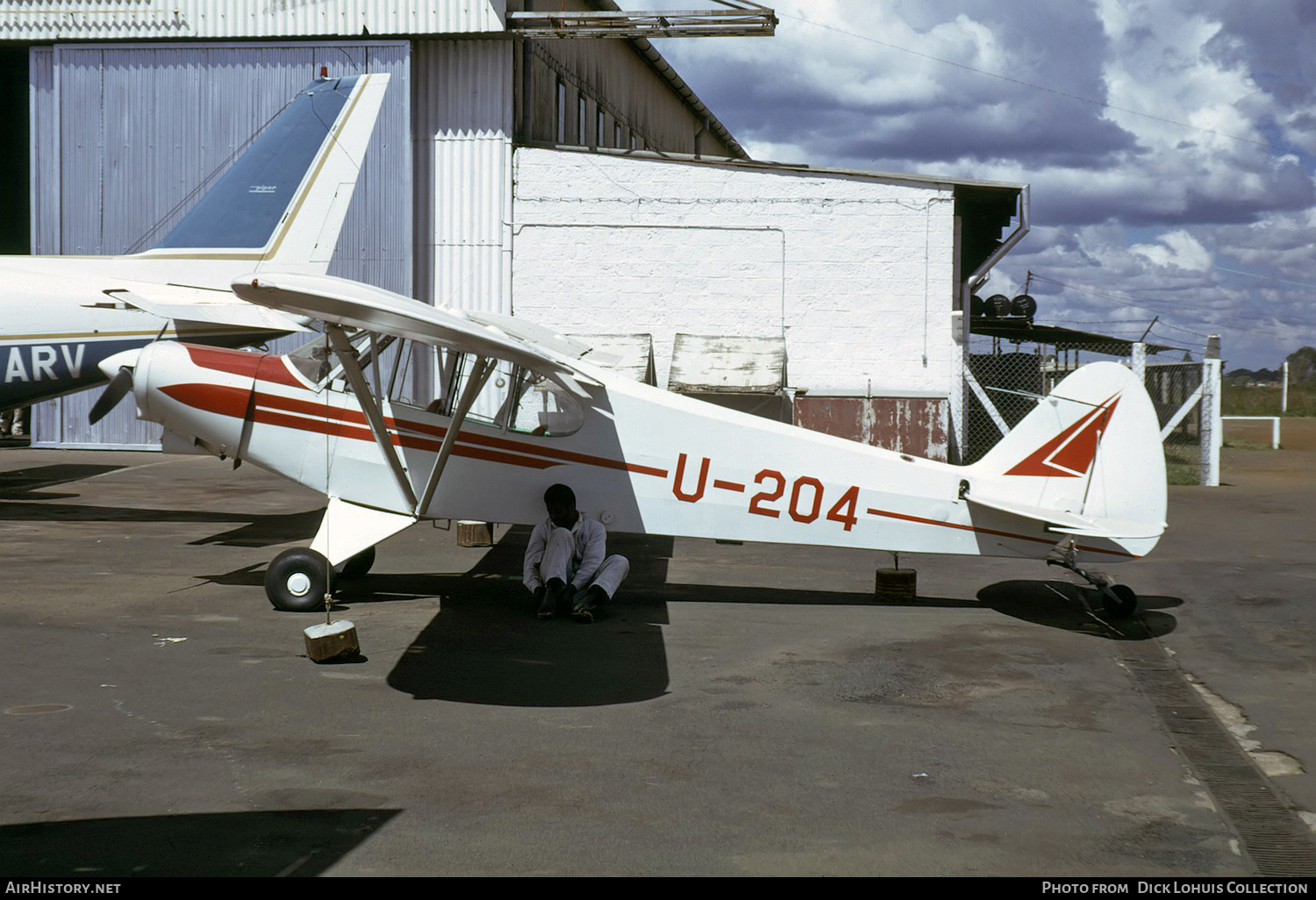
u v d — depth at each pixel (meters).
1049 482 7.28
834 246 17.72
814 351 17.83
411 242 17.78
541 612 6.80
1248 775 4.23
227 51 17.77
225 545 9.33
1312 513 12.80
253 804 3.74
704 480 7.23
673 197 17.88
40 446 18.03
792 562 9.27
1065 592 8.05
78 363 10.59
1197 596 7.94
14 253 23.66
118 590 7.32
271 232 11.38
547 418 7.23
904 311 17.67
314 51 17.67
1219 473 17.98
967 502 7.24
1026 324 20.41
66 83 18.02
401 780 4.01
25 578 7.66
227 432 7.38
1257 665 5.99
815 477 7.25
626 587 8.04
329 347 7.43
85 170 18.08
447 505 7.25
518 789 3.94
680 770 4.18
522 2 18.88
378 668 5.57
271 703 4.93
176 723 4.60
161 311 9.66
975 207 19.48
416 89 18.00
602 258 17.98
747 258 17.83
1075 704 5.20
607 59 24.89
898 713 4.98
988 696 5.28
